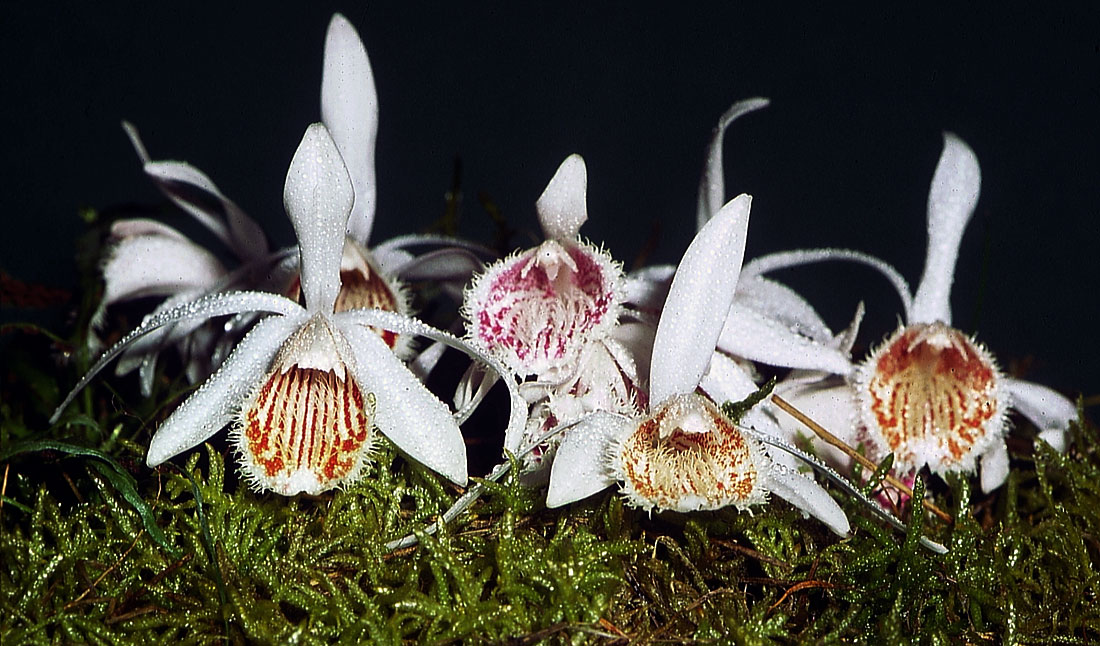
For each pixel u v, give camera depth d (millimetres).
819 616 408
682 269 398
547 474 418
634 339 423
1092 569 415
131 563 401
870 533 414
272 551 404
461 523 411
